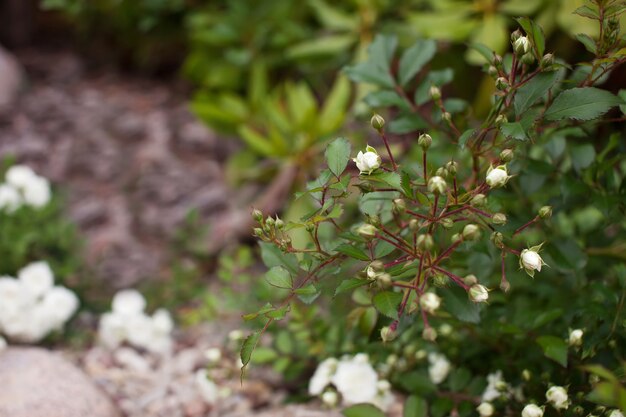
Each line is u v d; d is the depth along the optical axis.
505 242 0.79
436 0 1.25
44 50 1.82
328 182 0.67
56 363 0.88
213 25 1.54
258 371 0.95
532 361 0.78
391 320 0.73
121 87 1.69
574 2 0.94
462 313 0.72
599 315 0.74
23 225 1.05
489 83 1.16
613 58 0.68
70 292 1.02
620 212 0.79
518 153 0.77
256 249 1.23
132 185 1.41
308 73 1.46
